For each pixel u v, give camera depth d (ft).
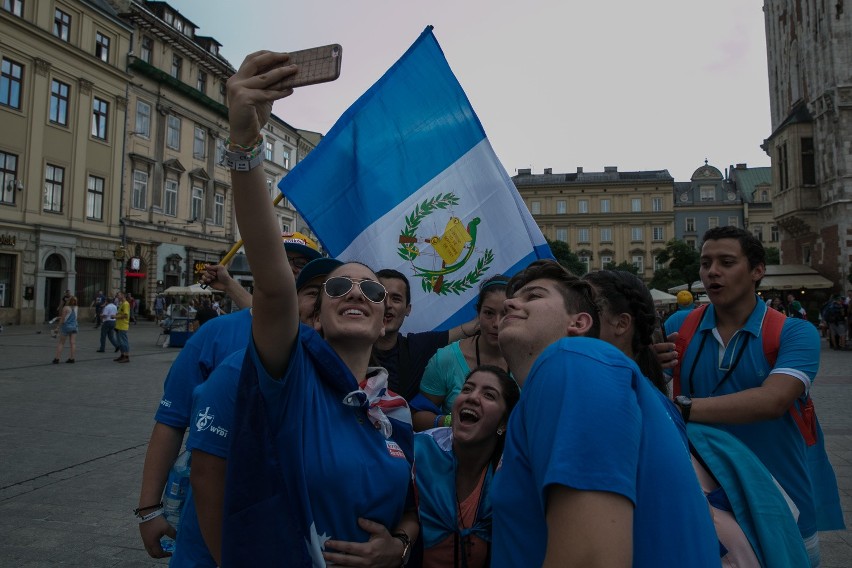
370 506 5.08
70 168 90.33
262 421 4.51
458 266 12.17
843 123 86.38
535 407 3.56
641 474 3.42
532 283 4.71
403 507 5.56
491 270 12.19
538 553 3.51
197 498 5.07
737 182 238.89
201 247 118.21
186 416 7.24
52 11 87.10
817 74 91.04
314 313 6.99
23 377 36.27
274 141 138.41
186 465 6.85
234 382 5.22
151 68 103.24
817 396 31.65
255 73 4.46
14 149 81.97
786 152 97.25
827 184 89.35
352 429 5.22
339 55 4.23
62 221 89.10
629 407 3.39
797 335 7.11
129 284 105.09
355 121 12.12
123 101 99.25
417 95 12.46
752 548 5.52
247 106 4.30
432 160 12.29
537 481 3.40
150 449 7.16
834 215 87.66
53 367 41.63
